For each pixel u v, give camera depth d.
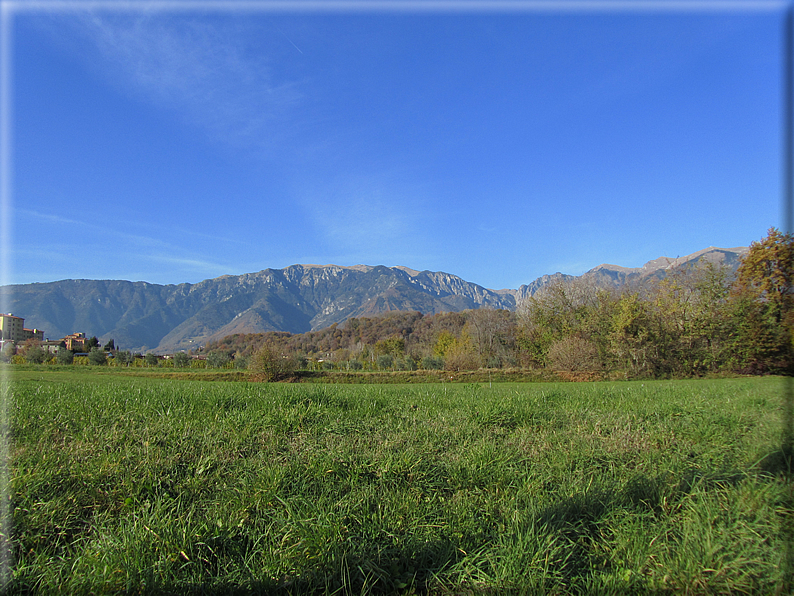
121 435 7.19
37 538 4.27
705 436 7.48
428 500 5.03
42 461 5.80
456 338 65.69
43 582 3.61
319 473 5.54
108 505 4.96
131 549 3.80
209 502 4.98
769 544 4.08
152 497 5.08
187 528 4.14
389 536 4.19
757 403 10.64
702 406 10.11
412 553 3.98
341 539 4.05
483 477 5.64
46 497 4.95
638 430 7.91
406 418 9.02
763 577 3.65
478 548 4.04
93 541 4.07
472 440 7.56
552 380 34.75
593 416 9.24
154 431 7.37
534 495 5.10
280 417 8.26
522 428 8.41
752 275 31.64
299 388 12.88
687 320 35.22
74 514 4.75
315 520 4.31
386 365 51.41
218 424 7.93
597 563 3.89
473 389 16.64
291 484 5.29
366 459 6.01
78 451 6.32
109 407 9.10
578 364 36.53
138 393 10.76
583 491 5.04
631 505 4.72
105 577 3.51
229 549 4.10
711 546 3.86
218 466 6.00
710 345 34.47
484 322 59.09
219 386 14.20
